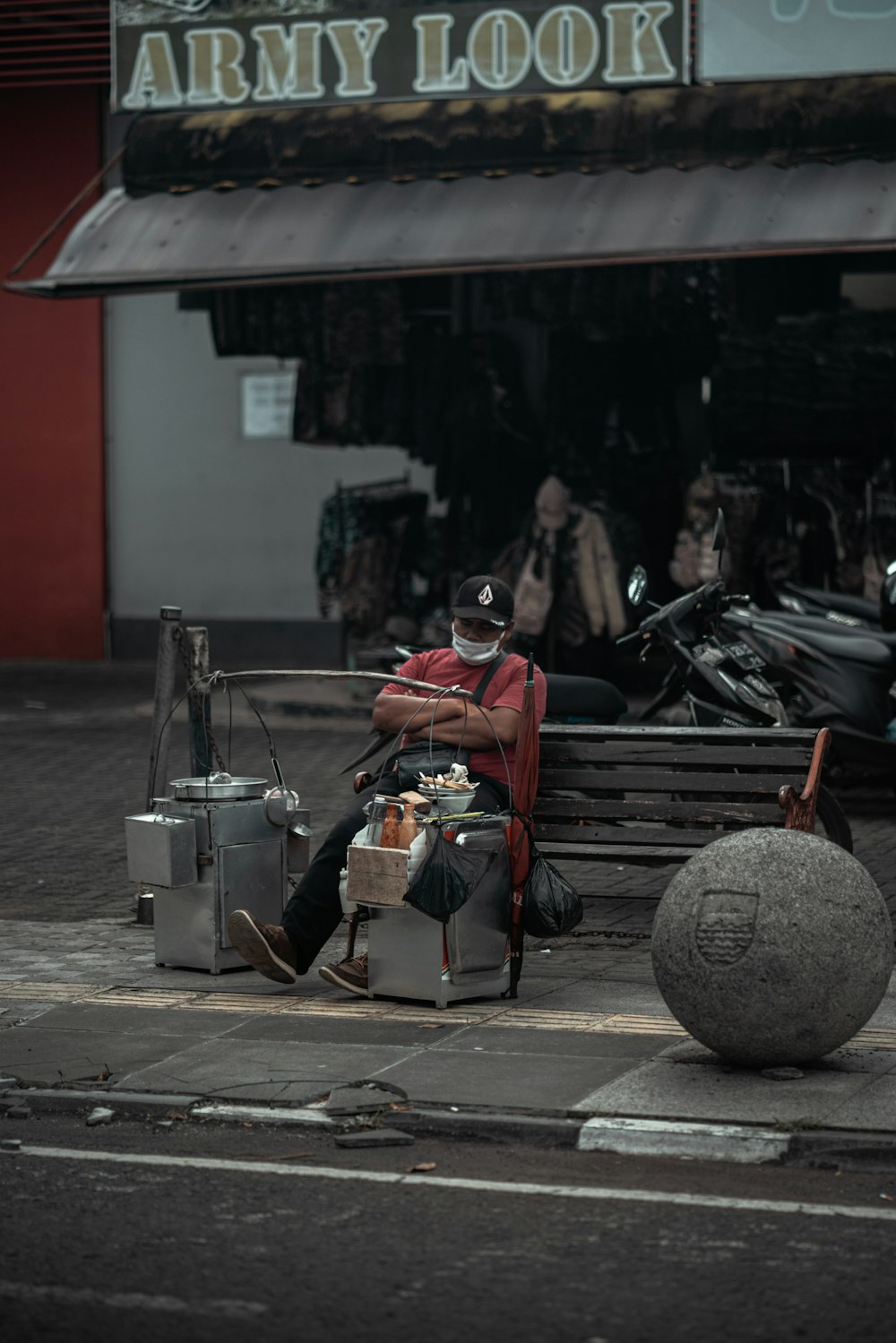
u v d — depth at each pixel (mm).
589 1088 6352
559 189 15266
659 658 19281
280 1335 4516
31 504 23688
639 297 16781
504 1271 4914
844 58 14562
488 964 7590
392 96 15812
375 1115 6172
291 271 15242
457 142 15695
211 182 16422
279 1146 5996
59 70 22328
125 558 23406
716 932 6383
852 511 17203
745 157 14938
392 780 8008
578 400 18078
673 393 18641
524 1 15414
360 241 15242
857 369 17219
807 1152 5797
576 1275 4887
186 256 15633
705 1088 6332
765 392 17422
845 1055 6746
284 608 22781
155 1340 4488
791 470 17328
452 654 8164
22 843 11688
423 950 7488
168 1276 4898
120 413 23297
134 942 8938
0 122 23297
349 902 7711
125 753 15805
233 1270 4941
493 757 8000
